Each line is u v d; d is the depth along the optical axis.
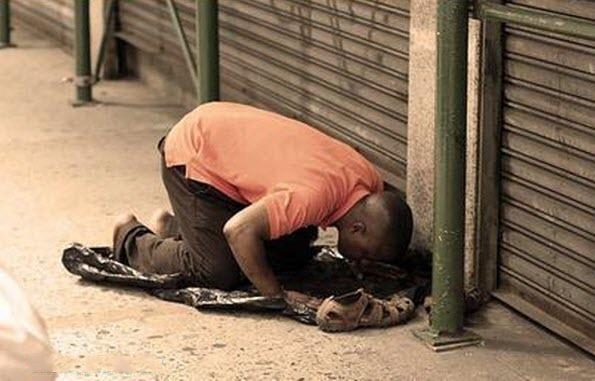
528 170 4.36
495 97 4.45
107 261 4.81
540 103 4.25
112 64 9.03
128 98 8.38
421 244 4.96
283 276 4.85
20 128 7.53
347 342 4.22
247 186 4.43
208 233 4.53
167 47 8.14
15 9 11.95
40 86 8.87
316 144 4.46
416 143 4.95
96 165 6.64
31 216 5.74
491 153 4.51
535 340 4.24
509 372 3.99
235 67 6.96
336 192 4.39
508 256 4.55
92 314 4.49
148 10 8.38
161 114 7.89
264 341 4.23
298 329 4.32
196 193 4.50
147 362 4.07
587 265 4.12
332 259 4.98
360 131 5.57
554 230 4.27
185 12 7.55
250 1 6.64
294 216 4.29
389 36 5.22
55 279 4.86
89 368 4.02
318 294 4.68
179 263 4.66
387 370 4.00
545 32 4.12
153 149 6.97
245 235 4.29
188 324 4.39
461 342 4.18
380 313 4.31
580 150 4.08
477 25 4.41
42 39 10.95
